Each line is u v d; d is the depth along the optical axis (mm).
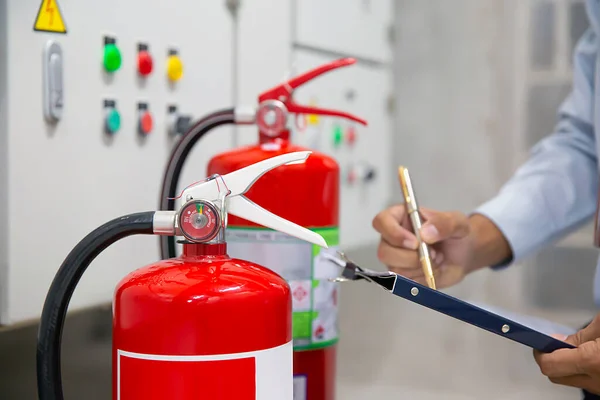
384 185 1724
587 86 984
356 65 1548
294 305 734
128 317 507
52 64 749
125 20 860
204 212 523
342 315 1416
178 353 489
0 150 709
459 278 843
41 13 738
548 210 945
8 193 711
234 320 494
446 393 1571
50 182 763
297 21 1282
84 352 808
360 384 1500
